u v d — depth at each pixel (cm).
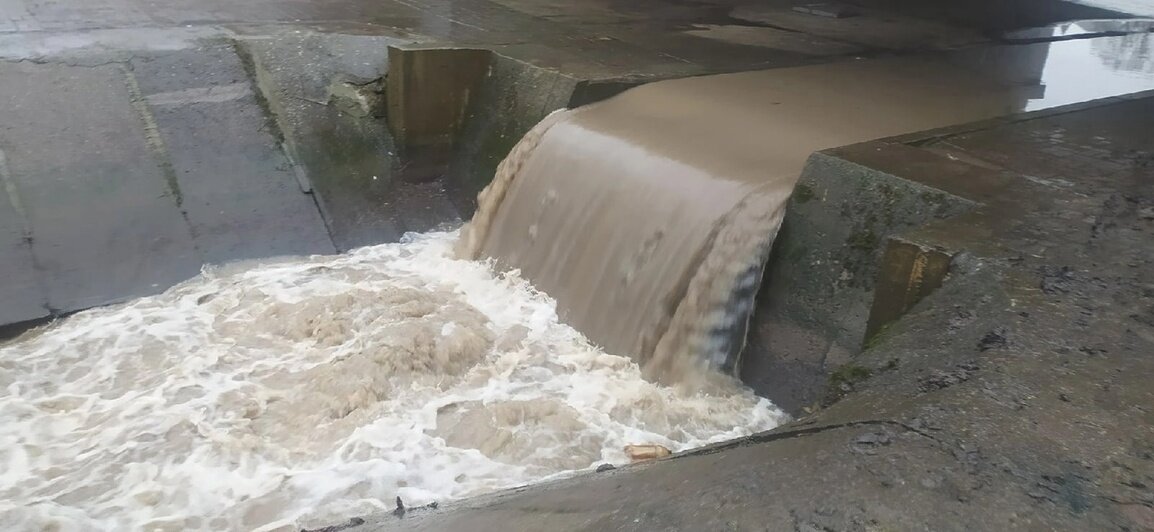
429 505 440
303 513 561
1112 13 1661
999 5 1653
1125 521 281
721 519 286
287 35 1040
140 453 616
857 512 282
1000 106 941
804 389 673
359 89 1030
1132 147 730
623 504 318
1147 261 495
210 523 552
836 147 737
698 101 912
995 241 518
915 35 1341
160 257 869
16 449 614
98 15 1069
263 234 930
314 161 989
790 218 688
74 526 543
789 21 1400
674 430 662
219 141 947
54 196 844
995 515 281
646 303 735
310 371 714
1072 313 433
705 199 718
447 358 725
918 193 611
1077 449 322
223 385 695
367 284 870
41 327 785
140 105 927
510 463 615
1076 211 572
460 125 1057
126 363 725
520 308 827
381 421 656
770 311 700
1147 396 360
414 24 1159
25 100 878
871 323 559
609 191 802
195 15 1109
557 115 915
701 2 1530
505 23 1216
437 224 1034
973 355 399
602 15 1339
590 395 699
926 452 319
